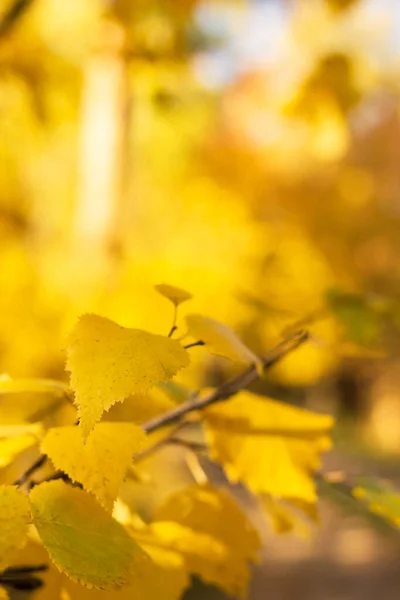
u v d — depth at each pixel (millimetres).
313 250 4910
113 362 532
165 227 4578
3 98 2424
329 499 954
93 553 512
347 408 18078
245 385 731
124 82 2307
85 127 3787
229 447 802
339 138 1820
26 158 3602
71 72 2426
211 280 3662
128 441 590
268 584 7305
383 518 918
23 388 665
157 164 4820
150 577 668
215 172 5336
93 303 3439
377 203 6164
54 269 3535
